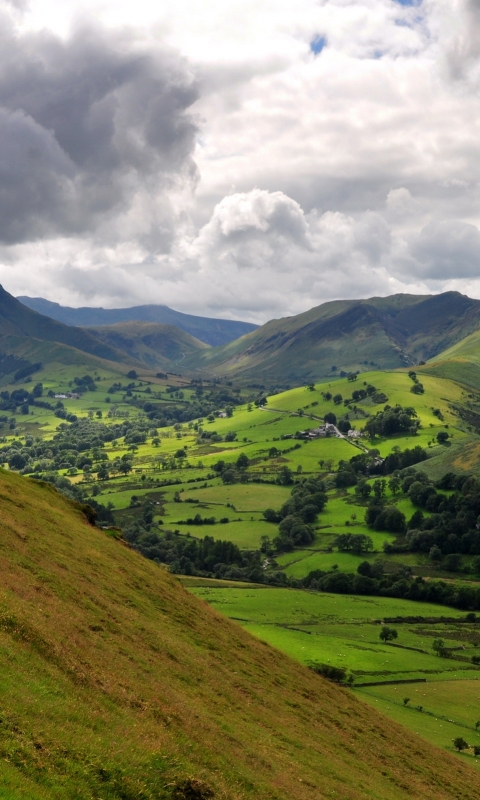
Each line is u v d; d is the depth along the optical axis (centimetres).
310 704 6750
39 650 3853
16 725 2859
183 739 3800
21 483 9006
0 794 2305
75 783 2725
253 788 3709
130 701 3931
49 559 6078
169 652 5559
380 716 8069
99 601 5741
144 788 3009
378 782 5384
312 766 4822
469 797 6334
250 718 5188
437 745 9100
